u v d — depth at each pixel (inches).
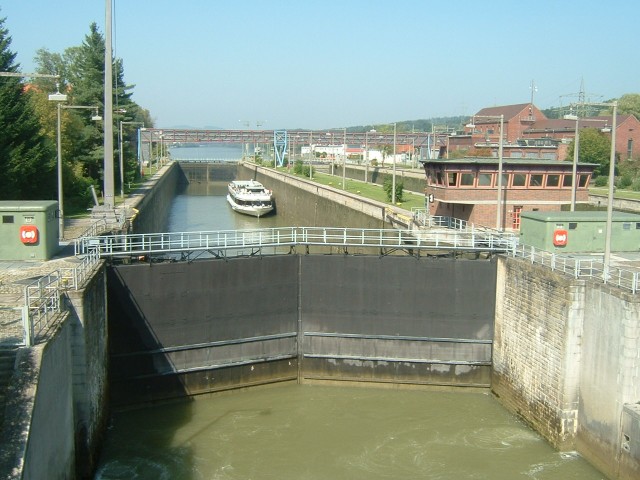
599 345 964.6
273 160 6299.2
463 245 1460.4
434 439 1074.1
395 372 1298.0
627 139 3245.6
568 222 1299.2
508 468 979.3
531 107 4264.3
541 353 1091.3
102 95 3038.9
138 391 1180.5
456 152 3811.5
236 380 1262.3
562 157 2970.0
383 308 1291.8
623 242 1321.4
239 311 1259.8
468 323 1279.5
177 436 1073.5
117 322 1164.5
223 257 1240.2
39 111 2438.5
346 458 1004.6
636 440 878.4
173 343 1209.4
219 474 952.3
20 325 778.2
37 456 647.1
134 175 3513.8
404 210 2129.7
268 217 4062.5
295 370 1321.4
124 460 986.7
